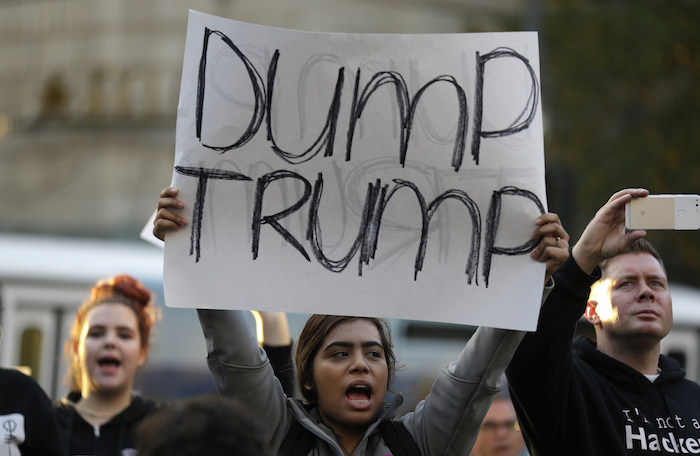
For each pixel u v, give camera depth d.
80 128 23.42
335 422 3.34
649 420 3.86
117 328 4.85
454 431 3.33
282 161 3.35
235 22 3.40
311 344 3.42
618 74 16.22
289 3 22.55
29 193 23.61
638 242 4.00
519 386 3.68
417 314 3.26
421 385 11.05
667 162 16.17
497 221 3.29
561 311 3.56
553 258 3.23
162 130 23.03
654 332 3.89
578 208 15.73
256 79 3.38
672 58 16.44
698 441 3.86
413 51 3.39
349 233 3.32
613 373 3.94
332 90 3.38
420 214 3.32
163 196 3.30
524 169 3.31
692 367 12.24
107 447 4.69
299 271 3.29
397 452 3.30
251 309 3.24
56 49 23.78
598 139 16.09
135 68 23.27
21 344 10.09
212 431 2.16
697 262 16.08
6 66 24.08
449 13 22.00
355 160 3.35
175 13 23.12
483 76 3.37
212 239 3.29
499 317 3.23
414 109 3.37
